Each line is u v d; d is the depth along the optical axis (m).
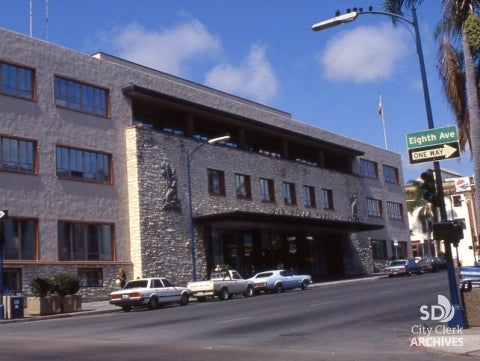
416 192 80.75
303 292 35.22
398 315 19.31
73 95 37.06
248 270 47.84
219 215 41.47
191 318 21.84
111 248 37.59
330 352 12.57
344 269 59.06
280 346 13.84
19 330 20.42
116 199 38.44
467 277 18.12
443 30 19.23
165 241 40.12
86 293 34.88
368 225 54.91
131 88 39.88
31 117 34.22
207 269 43.22
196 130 47.41
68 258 34.81
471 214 70.12
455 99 19.84
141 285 29.88
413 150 15.94
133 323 21.03
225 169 46.94
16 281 31.56
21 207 32.75
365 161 67.88
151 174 40.16
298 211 54.19
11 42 33.81
